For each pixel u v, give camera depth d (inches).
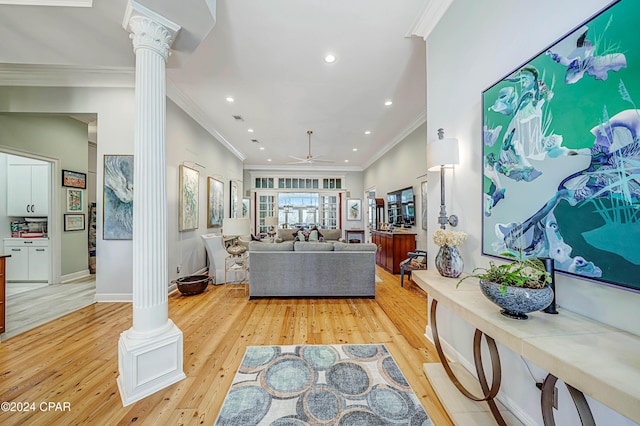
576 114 43.8
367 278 146.4
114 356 85.1
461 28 79.0
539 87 50.9
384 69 125.6
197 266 189.9
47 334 100.7
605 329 40.3
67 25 75.2
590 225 41.9
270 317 119.9
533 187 52.6
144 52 71.7
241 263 174.7
